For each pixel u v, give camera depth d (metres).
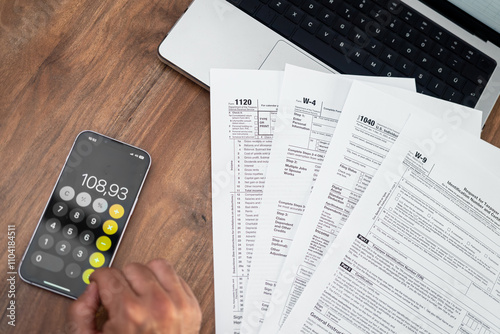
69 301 0.49
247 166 0.54
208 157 0.55
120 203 0.51
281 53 0.57
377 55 0.58
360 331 0.51
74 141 0.53
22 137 0.53
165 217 0.53
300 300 0.50
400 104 0.55
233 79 0.56
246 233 0.53
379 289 0.51
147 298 0.40
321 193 0.53
